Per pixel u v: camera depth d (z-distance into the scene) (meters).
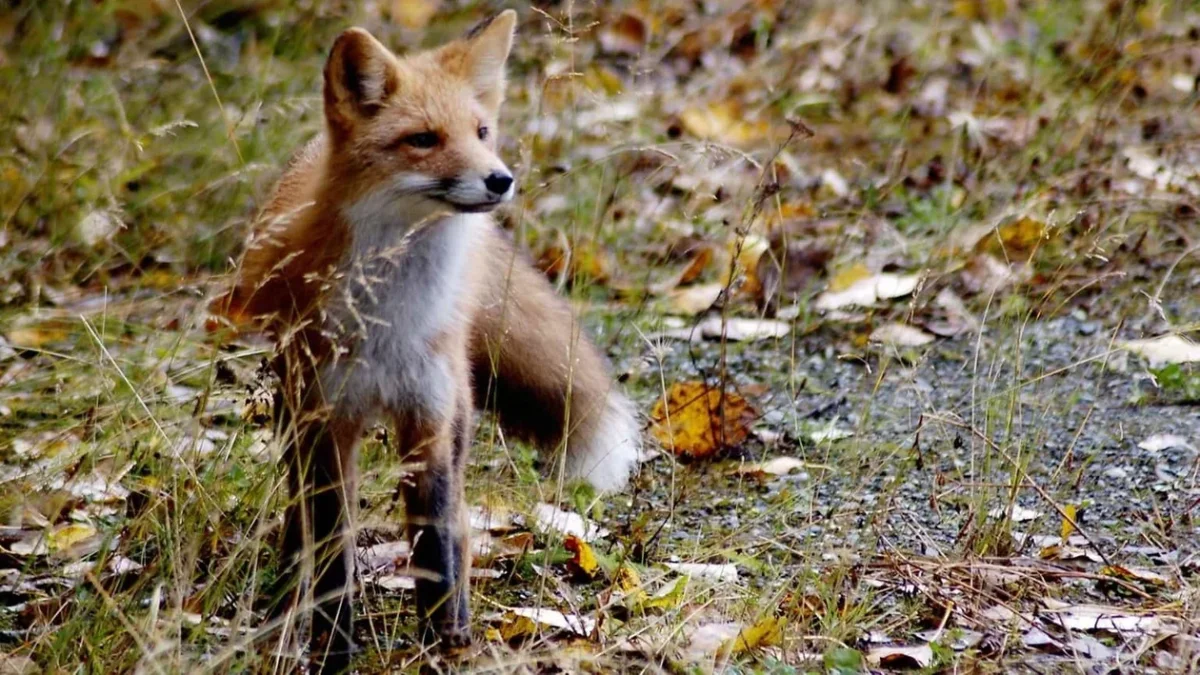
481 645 7.68
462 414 8.15
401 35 18.66
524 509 9.34
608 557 8.68
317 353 7.88
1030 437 10.14
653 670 7.31
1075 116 15.46
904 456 9.97
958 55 18.17
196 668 6.67
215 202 13.34
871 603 8.09
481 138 8.38
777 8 19.64
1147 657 7.45
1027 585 8.17
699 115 16.19
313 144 9.15
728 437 10.45
